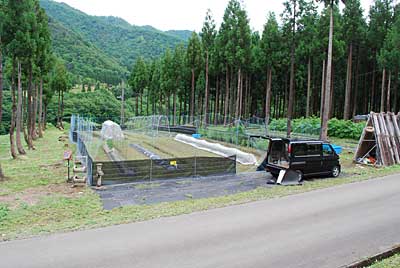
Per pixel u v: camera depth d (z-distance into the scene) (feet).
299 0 81.35
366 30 119.55
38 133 115.65
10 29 57.16
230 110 140.36
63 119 207.00
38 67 82.12
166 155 66.23
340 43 104.53
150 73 199.11
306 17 82.64
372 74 133.18
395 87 112.98
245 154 57.88
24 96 107.45
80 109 214.28
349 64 115.44
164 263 17.65
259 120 155.22
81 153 59.98
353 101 142.72
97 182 37.70
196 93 169.07
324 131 67.87
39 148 80.94
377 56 111.65
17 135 68.18
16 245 19.95
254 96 172.04
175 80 160.97
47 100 143.54
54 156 66.13
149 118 126.31
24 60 68.49
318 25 103.86
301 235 22.09
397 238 21.57
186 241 20.84
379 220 25.41
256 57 125.90
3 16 53.93
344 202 30.78
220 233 22.34
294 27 82.84
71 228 23.16
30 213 27.91
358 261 17.87
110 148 73.72
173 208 28.81
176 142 91.81
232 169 46.16
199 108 164.45
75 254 18.67
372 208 28.76
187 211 27.58
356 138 87.81
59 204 30.35
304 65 138.51
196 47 145.89
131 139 97.96
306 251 19.40
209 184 39.75
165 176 41.70
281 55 116.98
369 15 119.65
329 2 68.03
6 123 144.36
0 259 17.93
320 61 115.44
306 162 42.16
